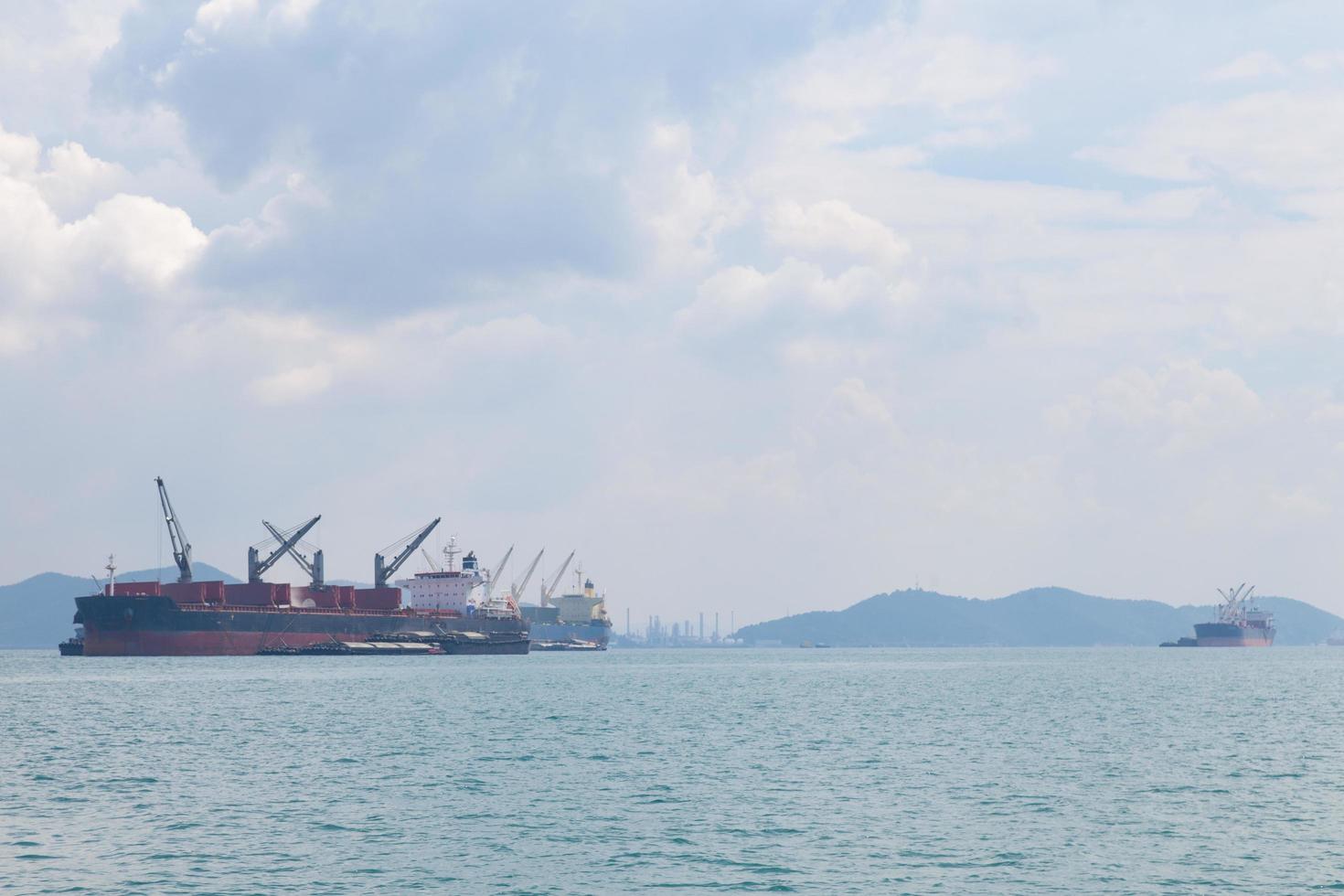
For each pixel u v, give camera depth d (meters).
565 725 116.19
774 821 62.12
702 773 80.56
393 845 56.56
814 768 82.81
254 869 51.75
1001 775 79.00
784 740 102.31
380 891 48.31
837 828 60.19
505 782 76.31
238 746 96.62
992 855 54.25
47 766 83.81
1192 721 122.38
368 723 117.38
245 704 143.12
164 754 90.88
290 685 184.12
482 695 164.12
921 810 65.31
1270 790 72.69
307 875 50.84
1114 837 58.16
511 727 113.81
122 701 148.50
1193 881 49.69
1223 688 194.12
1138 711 137.38
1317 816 63.53
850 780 76.81
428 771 81.56
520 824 61.62
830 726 116.00
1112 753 91.94
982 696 170.88
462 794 71.38
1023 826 60.81
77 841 57.28
